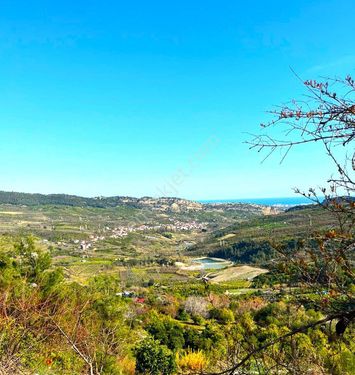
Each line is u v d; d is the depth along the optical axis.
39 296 5.99
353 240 1.51
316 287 1.60
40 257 8.94
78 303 6.41
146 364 8.78
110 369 5.26
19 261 8.83
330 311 1.58
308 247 1.64
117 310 8.33
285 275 1.69
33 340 4.77
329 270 1.57
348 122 1.53
